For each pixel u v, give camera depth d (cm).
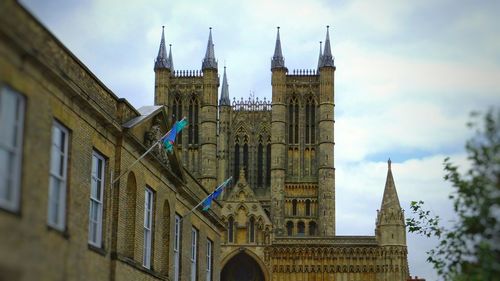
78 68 3838
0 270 2809
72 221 3662
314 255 14750
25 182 3059
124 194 4416
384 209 14788
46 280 3309
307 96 17775
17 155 3031
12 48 2933
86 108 3850
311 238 14788
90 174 3928
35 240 3167
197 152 17588
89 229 4034
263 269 14788
